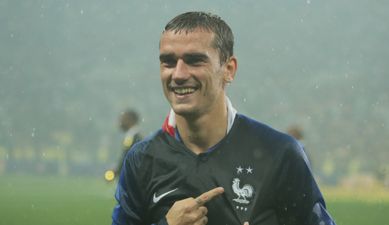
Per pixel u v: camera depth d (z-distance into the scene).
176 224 2.49
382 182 24.12
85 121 67.69
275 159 2.62
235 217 2.58
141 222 2.77
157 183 2.66
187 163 2.63
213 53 2.52
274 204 2.64
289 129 8.80
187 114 2.54
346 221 9.77
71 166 45.16
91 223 9.66
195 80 2.50
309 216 2.67
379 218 10.28
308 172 2.65
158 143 2.69
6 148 63.69
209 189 2.60
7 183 28.11
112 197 16.56
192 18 2.52
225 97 2.67
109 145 59.47
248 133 2.66
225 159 2.62
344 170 50.97
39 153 64.25
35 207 12.80
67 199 15.72
